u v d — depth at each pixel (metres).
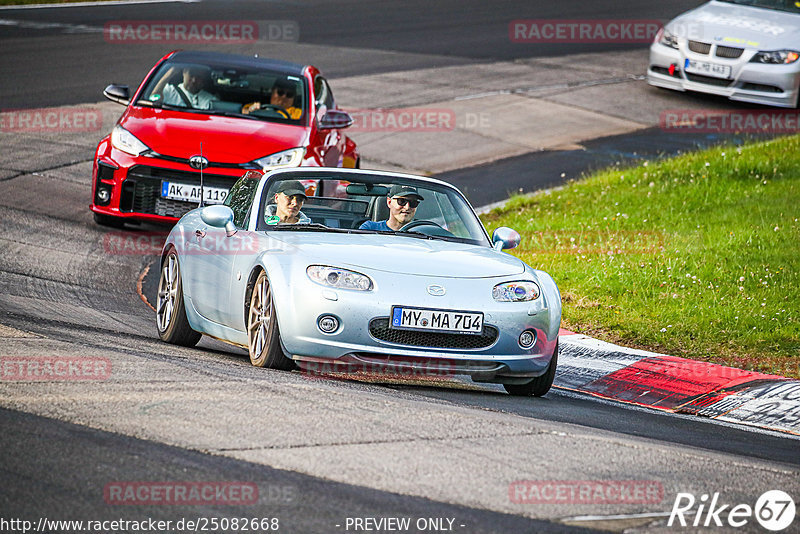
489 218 50.59
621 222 47.25
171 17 97.38
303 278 24.08
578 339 33.09
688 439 22.50
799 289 36.50
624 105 74.62
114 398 19.38
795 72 68.88
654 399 28.03
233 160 41.56
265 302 24.98
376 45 90.06
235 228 27.81
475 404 23.47
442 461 17.23
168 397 19.75
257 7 105.69
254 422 18.50
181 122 43.41
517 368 24.88
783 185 51.03
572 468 17.58
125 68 75.38
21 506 13.98
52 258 38.56
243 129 43.12
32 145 56.44
